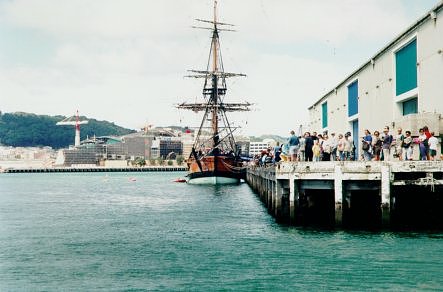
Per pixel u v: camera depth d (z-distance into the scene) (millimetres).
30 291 21078
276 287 20484
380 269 22047
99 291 20797
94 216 46156
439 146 31000
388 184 26328
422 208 28344
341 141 33125
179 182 132375
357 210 29812
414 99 36438
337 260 23641
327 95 63125
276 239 28797
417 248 24984
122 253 27719
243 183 100500
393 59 39094
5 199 71312
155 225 38562
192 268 23859
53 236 33969
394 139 34375
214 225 37500
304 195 30453
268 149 64375
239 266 23844
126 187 107312
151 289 20844
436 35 31656
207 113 100625
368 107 45312
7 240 32469
